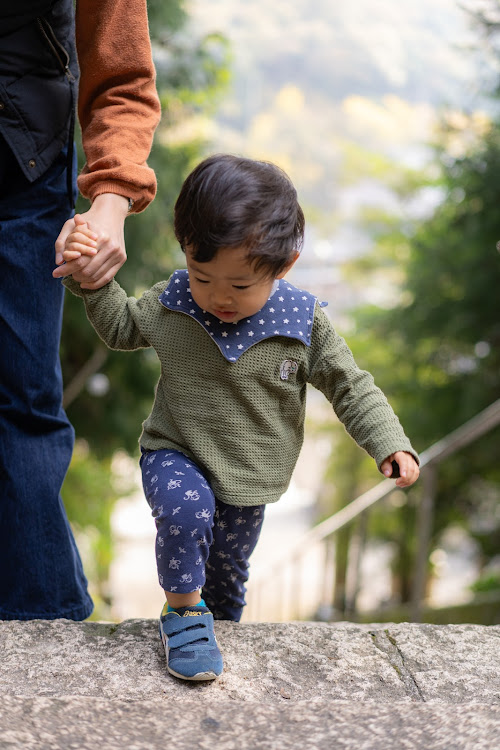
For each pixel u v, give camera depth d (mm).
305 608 9445
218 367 1789
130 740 1400
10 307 2047
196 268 1616
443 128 8156
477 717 1484
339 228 18859
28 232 2037
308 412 12180
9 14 1854
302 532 16344
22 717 1431
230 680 1705
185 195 1605
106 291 1872
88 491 7223
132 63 1939
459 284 8180
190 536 1697
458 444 4074
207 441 1810
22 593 2098
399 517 9953
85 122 2002
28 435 2109
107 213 1818
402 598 10758
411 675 1759
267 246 1567
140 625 1918
